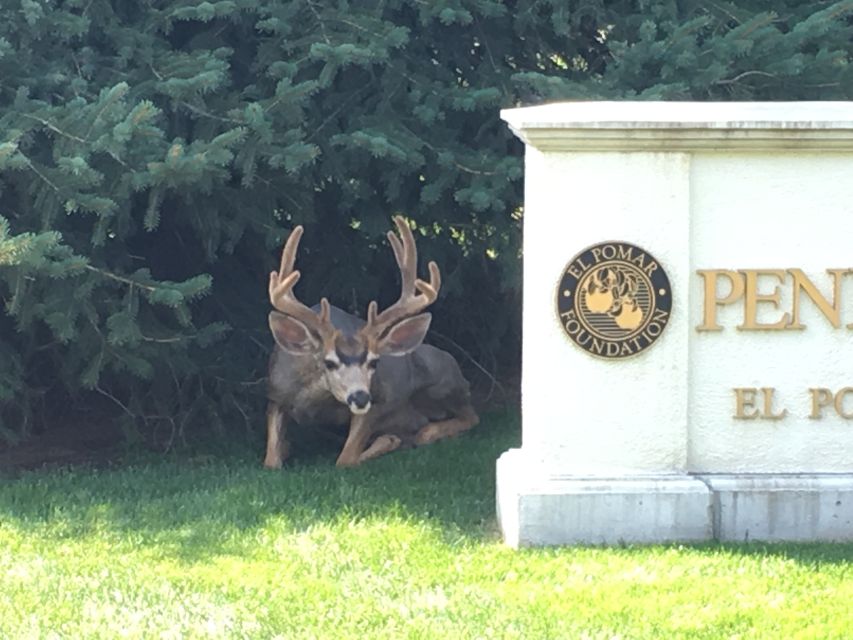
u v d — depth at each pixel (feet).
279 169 29.04
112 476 27.48
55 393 32.81
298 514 24.08
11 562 21.67
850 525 22.24
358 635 18.34
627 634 18.35
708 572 20.67
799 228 22.09
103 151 25.48
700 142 21.72
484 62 31.17
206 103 27.89
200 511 24.40
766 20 28.02
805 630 18.48
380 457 28.94
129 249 31.27
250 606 19.49
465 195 28.04
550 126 21.54
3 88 26.99
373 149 27.32
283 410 28.86
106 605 19.58
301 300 33.35
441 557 21.72
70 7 28.71
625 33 29.99
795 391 22.38
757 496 22.18
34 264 24.31
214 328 28.35
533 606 19.42
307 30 28.89
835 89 28.81
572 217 21.99
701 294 22.18
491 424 32.14
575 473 22.36
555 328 22.21
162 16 28.63
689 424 22.43
